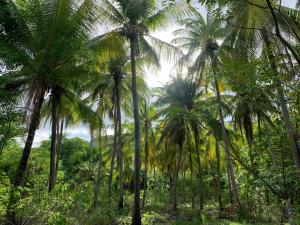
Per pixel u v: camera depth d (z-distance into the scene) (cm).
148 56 1762
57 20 1210
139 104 2714
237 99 591
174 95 2498
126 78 2369
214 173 3850
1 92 993
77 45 1237
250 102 579
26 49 1251
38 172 1652
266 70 517
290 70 681
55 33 1222
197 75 2055
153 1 1595
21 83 1348
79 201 965
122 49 1673
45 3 1215
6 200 895
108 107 2702
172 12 1593
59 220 783
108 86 2436
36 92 1266
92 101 2559
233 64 520
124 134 3506
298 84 524
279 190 631
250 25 830
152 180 4591
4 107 1025
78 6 1248
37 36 1227
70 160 4009
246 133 2036
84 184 1043
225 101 2375
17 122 1096
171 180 4112
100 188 2591
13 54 1103
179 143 2552
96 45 1516
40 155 1902
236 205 1927
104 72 2180
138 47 1761
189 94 2462
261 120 1973
